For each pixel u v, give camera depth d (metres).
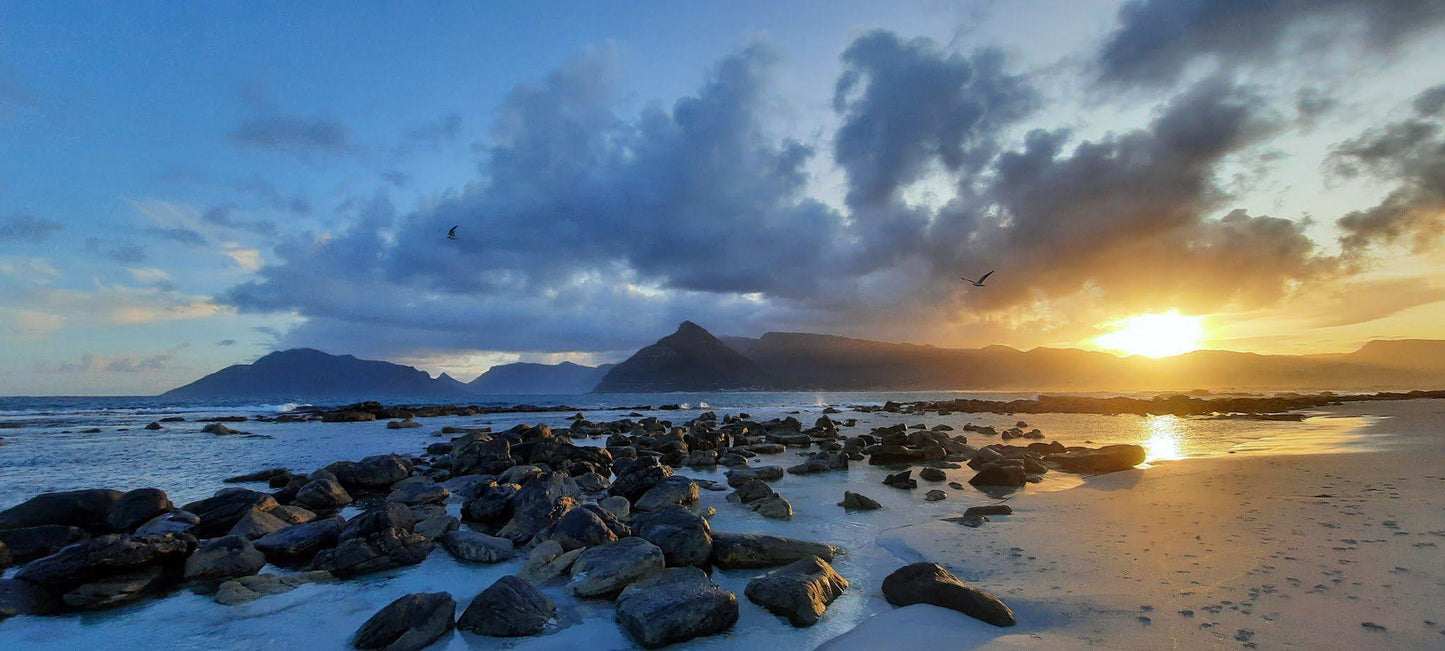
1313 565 7.60
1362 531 9.01
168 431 38.97
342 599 8.38
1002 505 12.64
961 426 42.59
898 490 16.39
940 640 6.21
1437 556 7.64
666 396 175.88
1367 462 16.31
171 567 9.38
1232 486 13.77
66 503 12.51
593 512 10.89
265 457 25.80
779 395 180.88
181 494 17.03
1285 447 22.14
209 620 7.66
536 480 13.17
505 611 7.21
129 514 12.74
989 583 8.01
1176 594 7.02
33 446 29.89
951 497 15.02
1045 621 6.62
